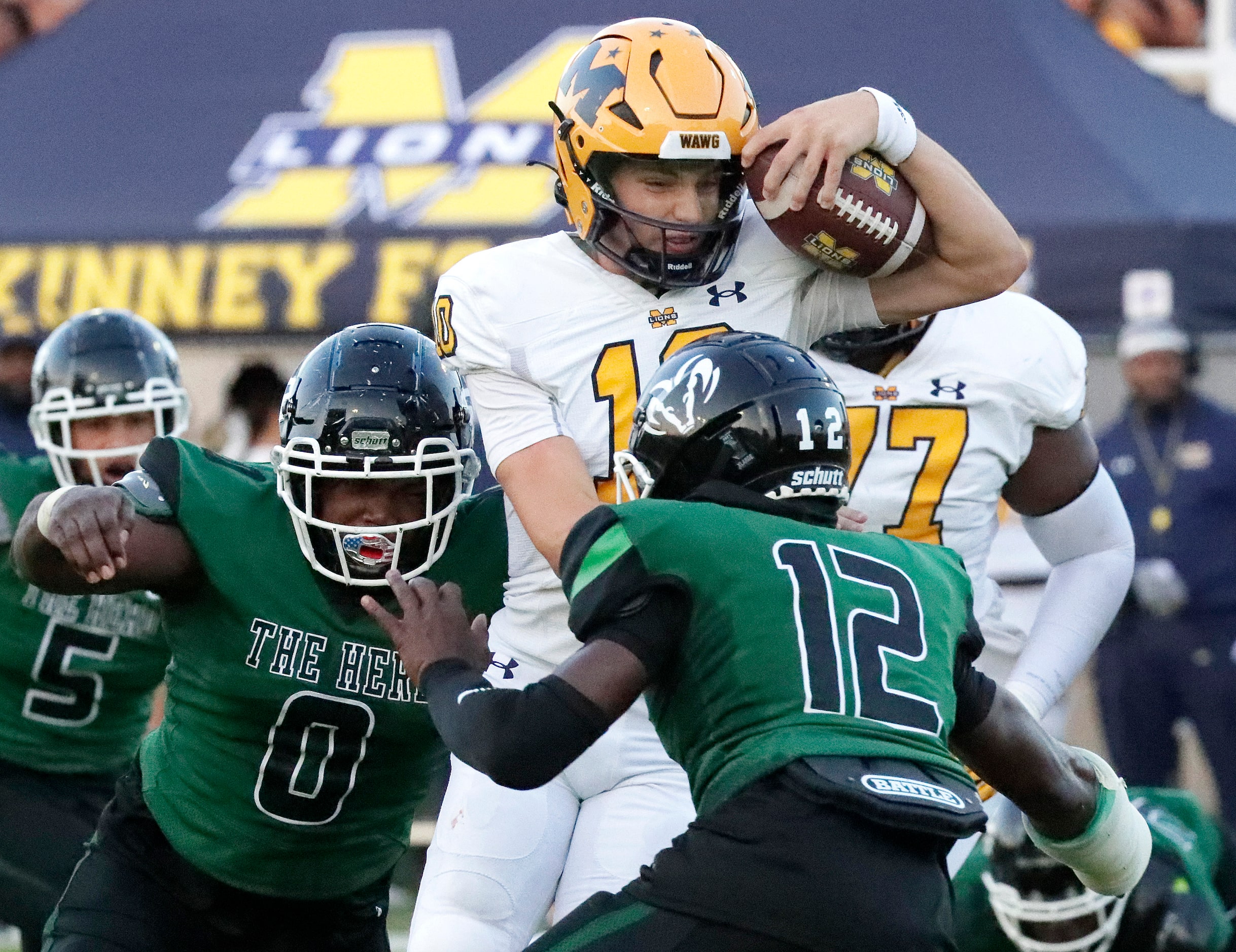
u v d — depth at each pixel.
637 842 10.57
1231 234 22.59
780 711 7.95
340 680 10.37
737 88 10.25
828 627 8.13
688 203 10.14
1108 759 23.91
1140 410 23.58
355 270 24.02
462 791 10.79
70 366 14.38
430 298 23.81
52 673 14.17
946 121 24.17
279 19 27.36
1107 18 37.09
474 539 10.76
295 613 10.34
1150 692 23.38
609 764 10.69
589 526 8.30
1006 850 11.52
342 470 10.12
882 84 24.72
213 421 25.48
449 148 25.08
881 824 7.77
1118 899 11.32
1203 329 22.94
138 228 24.73
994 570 19.62
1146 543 23.41
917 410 11.93
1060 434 12.38
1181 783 24.19
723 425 8.53
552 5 26.83
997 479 12.18
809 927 7.66
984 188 23.39
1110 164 23.38
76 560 9.80
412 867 22.94
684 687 8.16
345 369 10.28
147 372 14.56
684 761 8.29
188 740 10.60
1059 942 11.37
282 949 10.99
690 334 10.52
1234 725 23.09
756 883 7.71
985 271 10.53
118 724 14.66
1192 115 24.20
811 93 24.78
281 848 10.62
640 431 8.85
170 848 10.76
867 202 10.17
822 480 8.64
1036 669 12.38
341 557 10.18
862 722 7.97
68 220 25.08
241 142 25.80
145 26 27.56
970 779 8.27
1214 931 11.25
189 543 10.28
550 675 8.12
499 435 10.47
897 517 11.99
